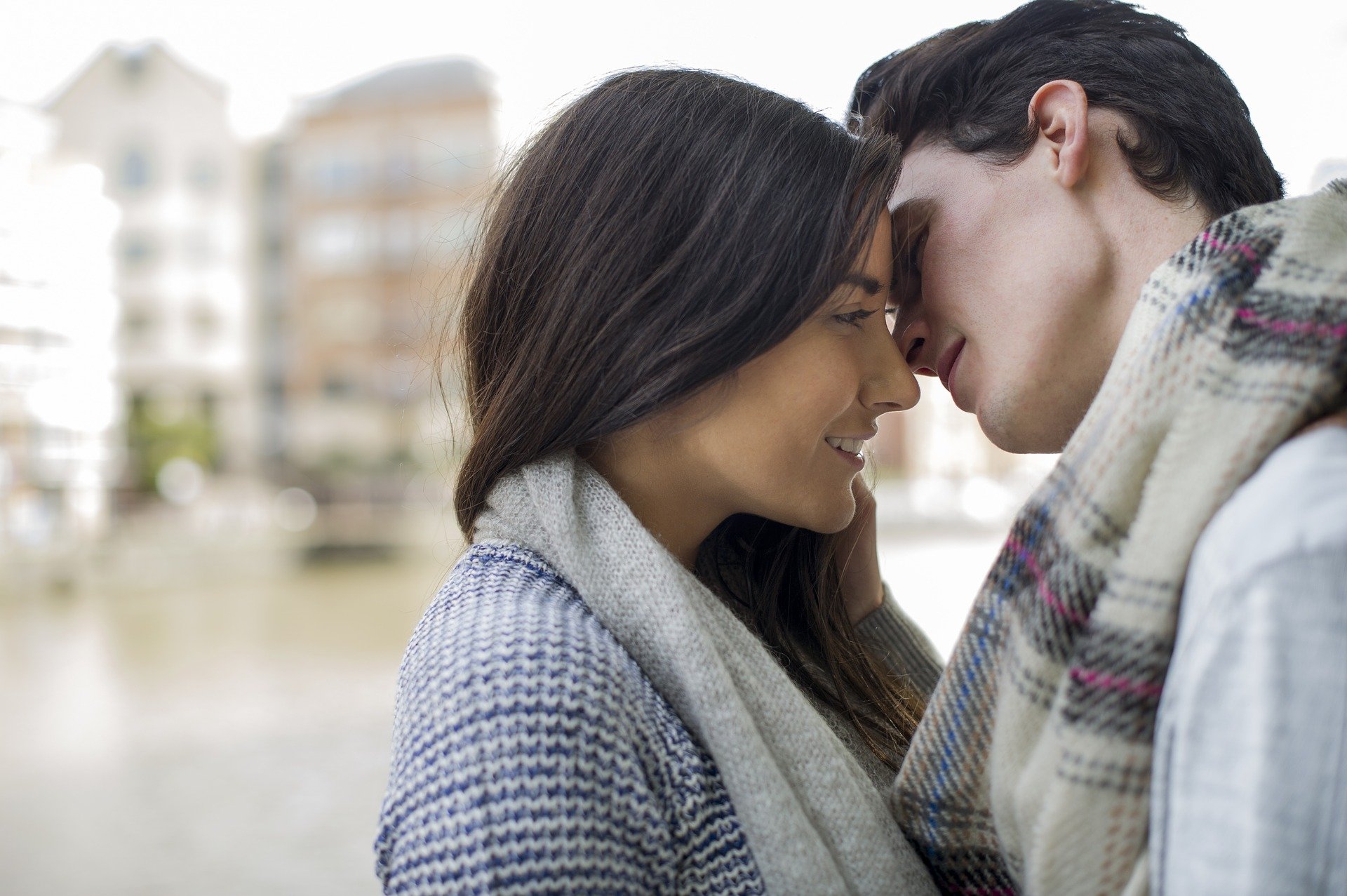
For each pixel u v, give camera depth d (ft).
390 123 91.91
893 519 76.84
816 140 2.71
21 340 64.08
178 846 15.46
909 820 2.56
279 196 94.89
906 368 2.94
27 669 30.27
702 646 2.47
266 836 15.78
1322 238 2.04
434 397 3.67
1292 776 1.55
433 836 2.16
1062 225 2.90
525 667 2.28
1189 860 1.65
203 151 95.04
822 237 2.61
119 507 75.31
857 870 2.46
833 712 3.29
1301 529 1.62
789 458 2.78
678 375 2.58
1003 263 2.97
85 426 67.10
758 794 2.39
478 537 2.83
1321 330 1.87
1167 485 1.94
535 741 2.20
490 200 3.05
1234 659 1.63
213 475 86.12
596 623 2.52
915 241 3.15
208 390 93.50
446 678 2.29
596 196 2.70
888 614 3.91
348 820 16.35
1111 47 2.91
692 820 2.36
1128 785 1.95
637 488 2.88
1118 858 1.96
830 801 2.50
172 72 94.73
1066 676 2.03
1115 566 2.01
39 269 65.05
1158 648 1.93
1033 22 3.01
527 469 2.75
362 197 92.99
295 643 33.37
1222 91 2.91
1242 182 2.86
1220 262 2.05
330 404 92.12
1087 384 2.98
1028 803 2.06
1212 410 1.93
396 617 39.19
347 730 21.72
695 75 2.84
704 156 2.65
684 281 2.60
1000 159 2.97
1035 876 2.05
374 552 67.36
